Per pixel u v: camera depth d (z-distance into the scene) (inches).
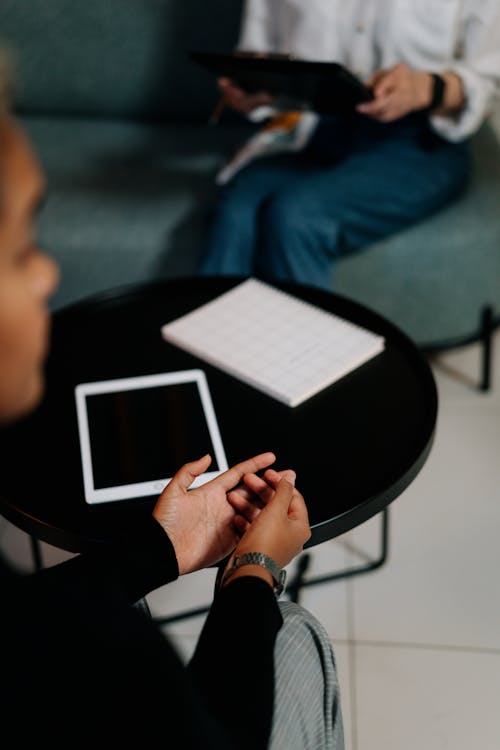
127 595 37.4
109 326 57.7
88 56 92.4
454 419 75.7
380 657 56.3
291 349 52.9
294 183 75.8
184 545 39.9
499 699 53.5
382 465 44.9
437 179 76.3
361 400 49.7
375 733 51.9
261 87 69.6
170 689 23.9
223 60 65.2
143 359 54.1
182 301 60.1
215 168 85.8
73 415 49.3
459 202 78.2
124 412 48.5
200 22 88.6
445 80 71.2
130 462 44.9
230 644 31.4
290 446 46.3
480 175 81.1
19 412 21.5
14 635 22.2
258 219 75.4
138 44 91.0
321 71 60.3
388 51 75.0
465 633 57.6
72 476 45.1
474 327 80.7
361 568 62.2
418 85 70.2
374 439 46.7
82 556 37.5
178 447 45.7
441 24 72.6
